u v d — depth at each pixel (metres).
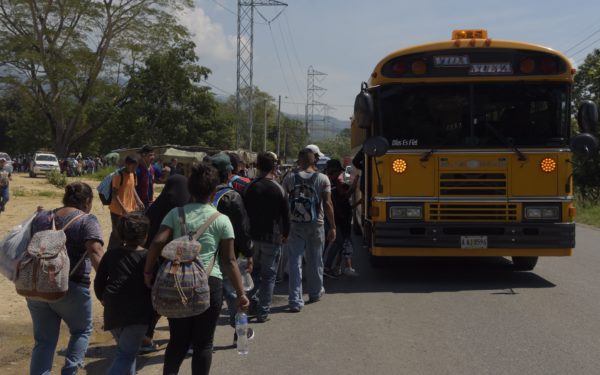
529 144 8.70
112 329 4.43
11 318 7.11
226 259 4.52
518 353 5.80
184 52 55.22
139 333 4.43
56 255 4.31
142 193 9.54
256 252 7.15
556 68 8.70
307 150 7.91
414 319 7.13
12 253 4.40
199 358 4.41
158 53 48.81
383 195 8.83
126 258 4.44
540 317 7.13
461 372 5.31
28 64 45.44
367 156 9.70
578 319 7.03
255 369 5.52
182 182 5.98
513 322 6.92
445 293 8.53
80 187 4.78
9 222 15.55
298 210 7.70
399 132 8.86
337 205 9.62
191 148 44.91
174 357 4.44
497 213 8.67
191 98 55.94
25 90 45.88
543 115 8.73
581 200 25.25
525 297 8.20
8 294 8.23
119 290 4.38
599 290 8.66
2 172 16.91
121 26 46.28
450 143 8.79
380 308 7.72
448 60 8.82
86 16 45.25
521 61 8.74
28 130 68.00
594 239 15.34
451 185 8.73
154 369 5.63
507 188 8.66
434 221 8.73
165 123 55.03
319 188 7.87
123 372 4.34
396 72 8.88
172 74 54.34
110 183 8.68
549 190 8.65
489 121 8.77
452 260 11.45
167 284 4.09
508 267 10.69
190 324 4.46
